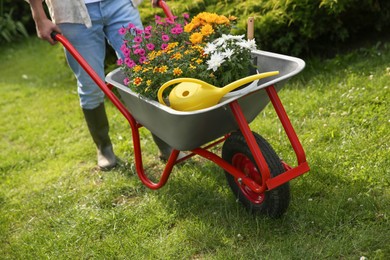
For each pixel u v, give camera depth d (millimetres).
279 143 3318
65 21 2955
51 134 4328
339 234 2434
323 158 2998
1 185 3600
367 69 3953
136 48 2688
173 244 2607
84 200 3199
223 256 2424
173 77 2420
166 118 2291
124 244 2674
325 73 4156
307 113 3615
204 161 3330
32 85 5637
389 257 2232
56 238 2836
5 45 7520
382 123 3211
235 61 2381
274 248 2412
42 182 3537
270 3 4332
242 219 2662
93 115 3375
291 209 2637
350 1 4148
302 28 4215
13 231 3039
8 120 4773
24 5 7672
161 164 3447
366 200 2574
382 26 4512
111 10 3025
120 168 3480
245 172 2629
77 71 3174
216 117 2328
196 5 4520
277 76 2527
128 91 2504
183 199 2938
